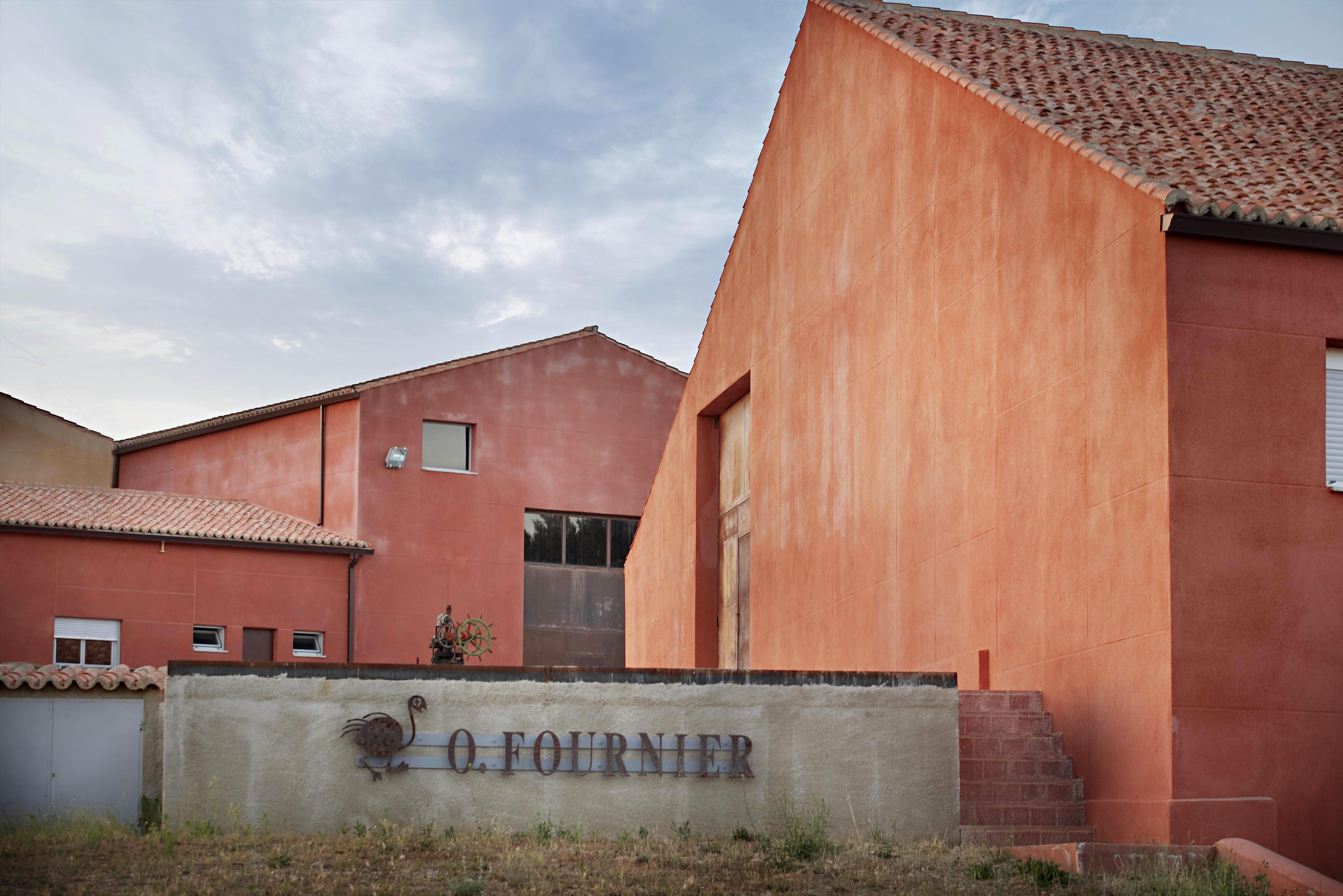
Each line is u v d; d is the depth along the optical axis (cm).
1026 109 1590
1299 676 1275
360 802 1254
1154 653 1270
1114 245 1379
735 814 1315
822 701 1350
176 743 1234
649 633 2900
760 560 2344
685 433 2748
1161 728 1252
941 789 1348
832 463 2072
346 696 1270
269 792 1241
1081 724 1386
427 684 1288
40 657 3089
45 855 1131
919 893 1070
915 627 1773
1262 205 1314
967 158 1709
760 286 2428
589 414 3956
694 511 2655
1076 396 1431
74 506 3300
